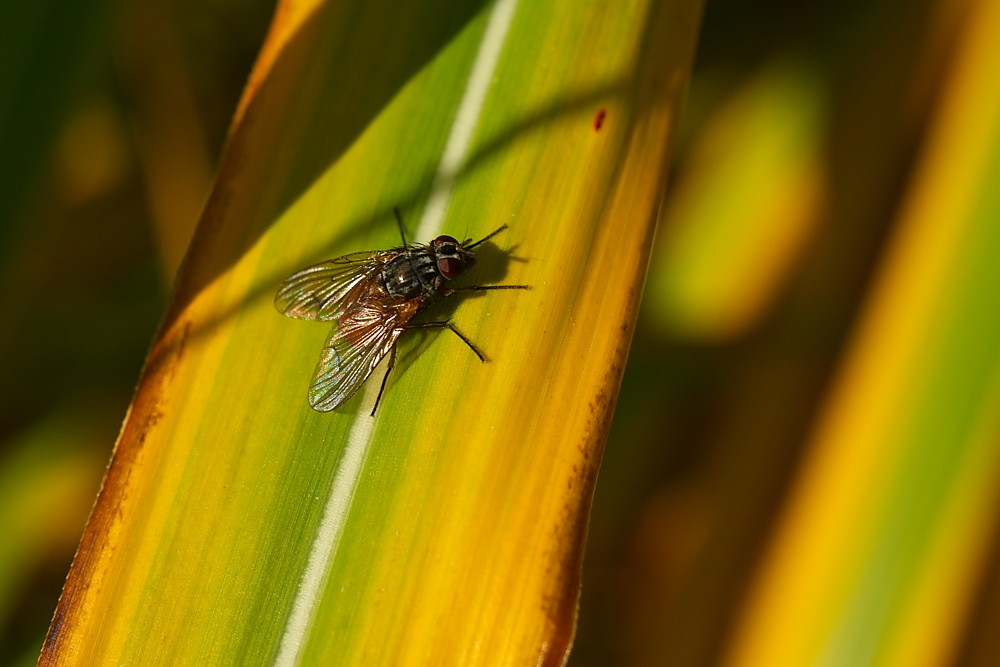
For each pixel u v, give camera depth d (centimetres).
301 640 13
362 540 13
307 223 14
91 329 16
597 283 13
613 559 16
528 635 13
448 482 13
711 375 16
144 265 16
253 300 14
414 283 13
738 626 14
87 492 16
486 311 13
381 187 14
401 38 14
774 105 16
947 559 13
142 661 13
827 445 14
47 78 14
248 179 14
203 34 16
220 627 13
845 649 14
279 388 13
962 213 14
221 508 13
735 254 16
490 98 14
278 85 14
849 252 15
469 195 14
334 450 13
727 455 15
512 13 14
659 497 16
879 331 14
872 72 16
